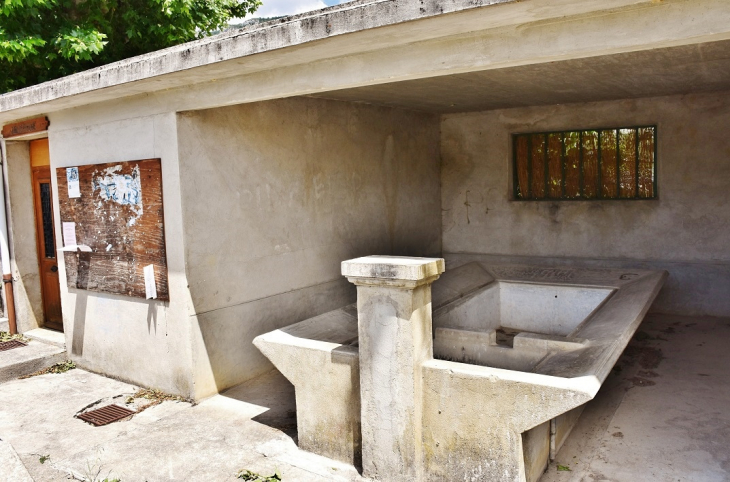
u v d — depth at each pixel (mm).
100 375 5508
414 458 3248
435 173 8094
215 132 4809
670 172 6773
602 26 2824
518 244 7773
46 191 6453
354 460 3588
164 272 4746
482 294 6199
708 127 6512
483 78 5082
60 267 5793
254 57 3596
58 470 3705
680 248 6801
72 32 8133
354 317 4805
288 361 3799
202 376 4777
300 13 3361
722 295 6605
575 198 7438
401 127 7270
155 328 4926
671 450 3658
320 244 5973
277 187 5426
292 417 4398
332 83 3705
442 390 3201
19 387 5238
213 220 4816
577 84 5586
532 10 2736
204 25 10062
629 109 6918
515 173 7840
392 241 7148
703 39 2684
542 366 3607
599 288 6023
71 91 4695
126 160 4938
